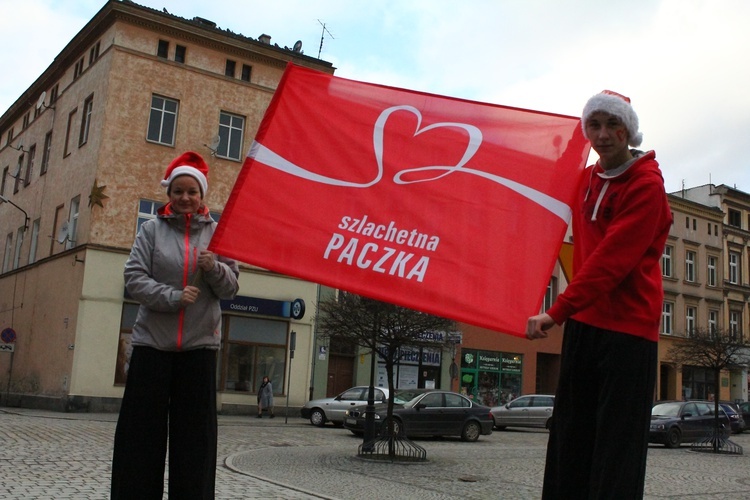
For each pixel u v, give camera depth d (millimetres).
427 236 3654
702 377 47625
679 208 48219
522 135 3756
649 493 11625
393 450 14633
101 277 25891
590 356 2953
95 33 28312
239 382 28469
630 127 2947
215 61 28781
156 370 3625
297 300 29500
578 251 3186
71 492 7941
